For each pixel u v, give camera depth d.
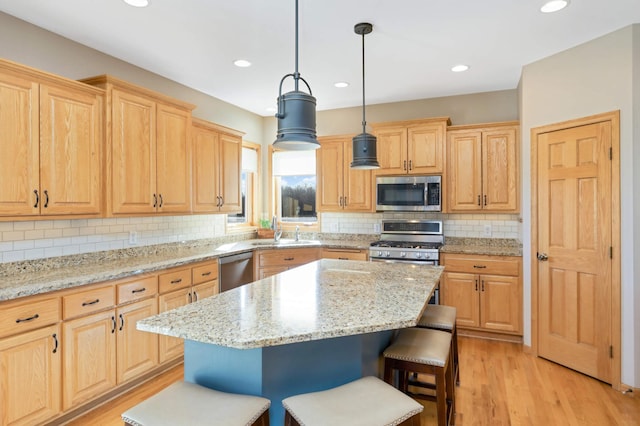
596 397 2.72
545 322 3.39
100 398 2.63
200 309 1.70
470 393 2.77
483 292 3.86
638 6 2.50
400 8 2.51
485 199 4.12
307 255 4.68
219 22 2.68
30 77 2.37
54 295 2.29
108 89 2.84
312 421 1.27
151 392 2.80
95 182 2.77
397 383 2.45
